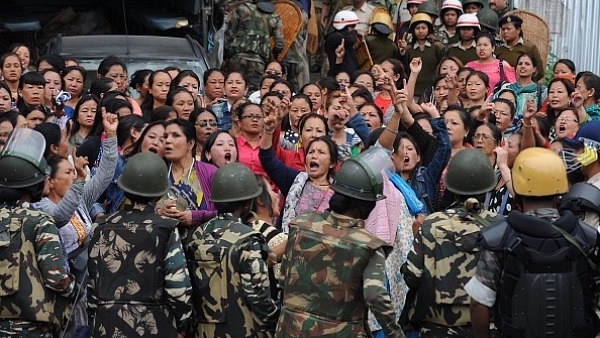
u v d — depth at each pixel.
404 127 12.87
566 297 8.27
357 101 15.00
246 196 9.45
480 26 20.67
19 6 22.38
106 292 9.39
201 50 19.06
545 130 13.77
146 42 18.83
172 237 9.38
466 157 9.20
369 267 8.65
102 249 9.45
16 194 9.73
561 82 15.88
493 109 15.23
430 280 9.15
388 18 21.08
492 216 9.18
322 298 8.72
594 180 10.69
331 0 24.00
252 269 9.23
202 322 9.48
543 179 8.48
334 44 20.36
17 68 15.37
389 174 10.47
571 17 24.05
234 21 20.73
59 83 15.45
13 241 9.59
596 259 8.38
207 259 9.38
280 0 21.94
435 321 9.20
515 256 8.31
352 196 8.75
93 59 18.06
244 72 20.66
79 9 22.83
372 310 8.55
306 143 12.57
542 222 8.31
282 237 10.05
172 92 14.12
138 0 22.22
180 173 11.49
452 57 17.88
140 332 9.31
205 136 13.23
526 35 22.36
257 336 9.35
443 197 11.81
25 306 9.55
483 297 8.48
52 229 9.72
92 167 12.48
